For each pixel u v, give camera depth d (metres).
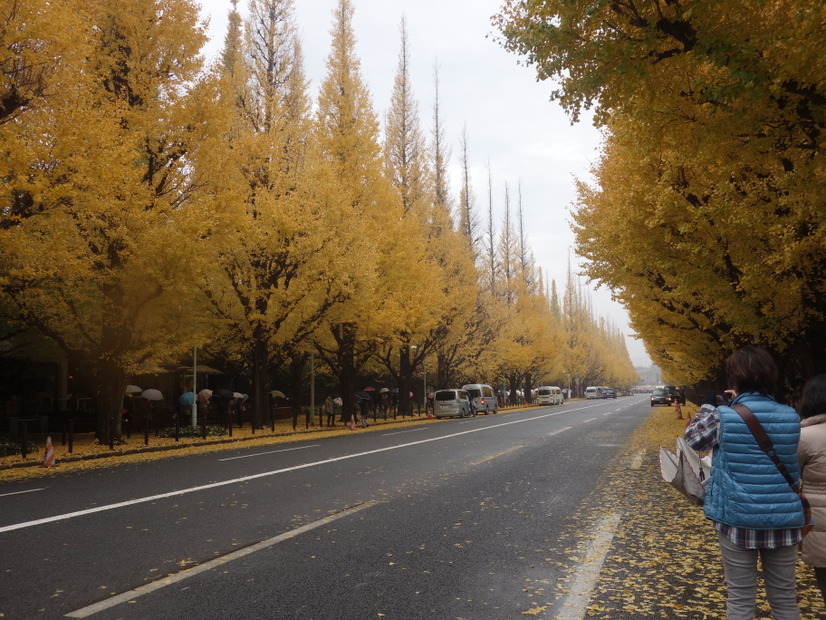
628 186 12.16
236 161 19.25
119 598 4.21
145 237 14.24
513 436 18.23
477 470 10.75
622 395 127.00
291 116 22.92
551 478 9.82
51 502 7.80
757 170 9.02
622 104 7.33
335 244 20.84
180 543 5.68
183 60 16.05
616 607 4.10
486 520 6.73
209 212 15.14
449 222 35.88
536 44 6.79
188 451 15.54
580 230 16.20
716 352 18.41
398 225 26.09
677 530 6.30
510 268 52.47
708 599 4.25
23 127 11.71
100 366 16.38
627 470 10.77
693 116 7.40
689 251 10.88
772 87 5.76
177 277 15.38
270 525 6.43
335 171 22.66
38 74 11.43
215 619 3.84
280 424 27.20
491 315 41.03
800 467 2.87
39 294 14.01
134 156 14.00
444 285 31.69
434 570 4.89
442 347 34.94
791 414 2.75
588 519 6.80
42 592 4.33
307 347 26.47
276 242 19.33
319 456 13.10
